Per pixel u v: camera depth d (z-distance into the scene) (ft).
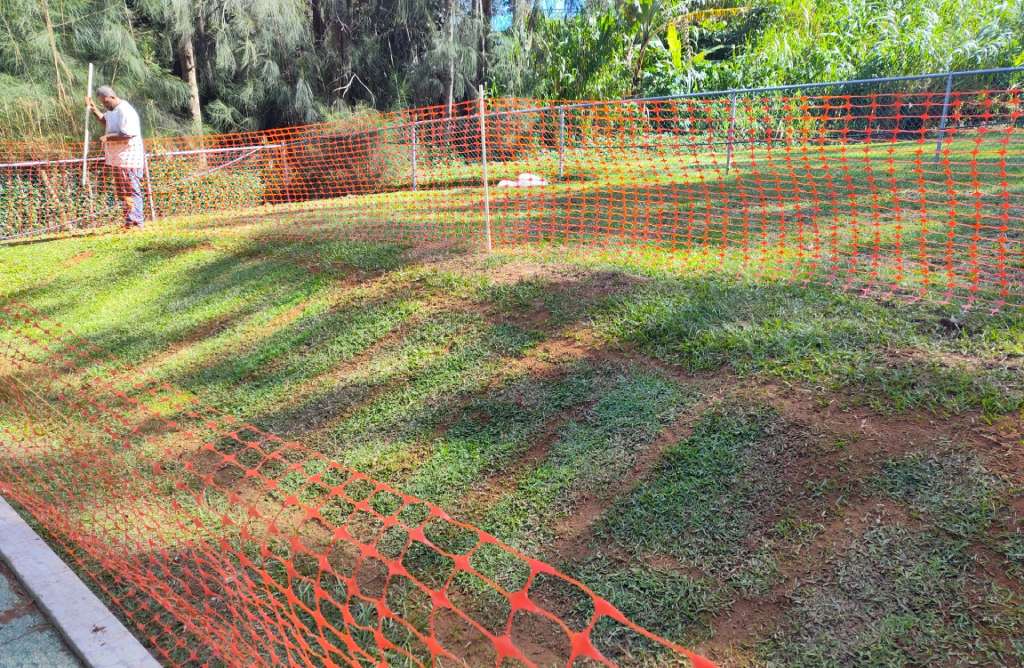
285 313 15.66
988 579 6.53
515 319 12.89
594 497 8.53
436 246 17.83
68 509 9.97
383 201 27.71
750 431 8.85
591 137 29.89
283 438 11.22
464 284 14.65
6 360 16.03
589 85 48.03
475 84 47.93
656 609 6.95
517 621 7.14
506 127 33.01
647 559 7.54
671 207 20.49
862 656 6.10
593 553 7.76
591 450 9.26
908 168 23.29
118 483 10.61
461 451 9.91
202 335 15.76
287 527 9.11
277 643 6.99
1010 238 14.29
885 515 7.38
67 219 30.17
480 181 31.32
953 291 11.44
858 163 25.45
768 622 6.61
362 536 8.73
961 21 44.32
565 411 10.16
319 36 49.24
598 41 47.80
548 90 49.39
